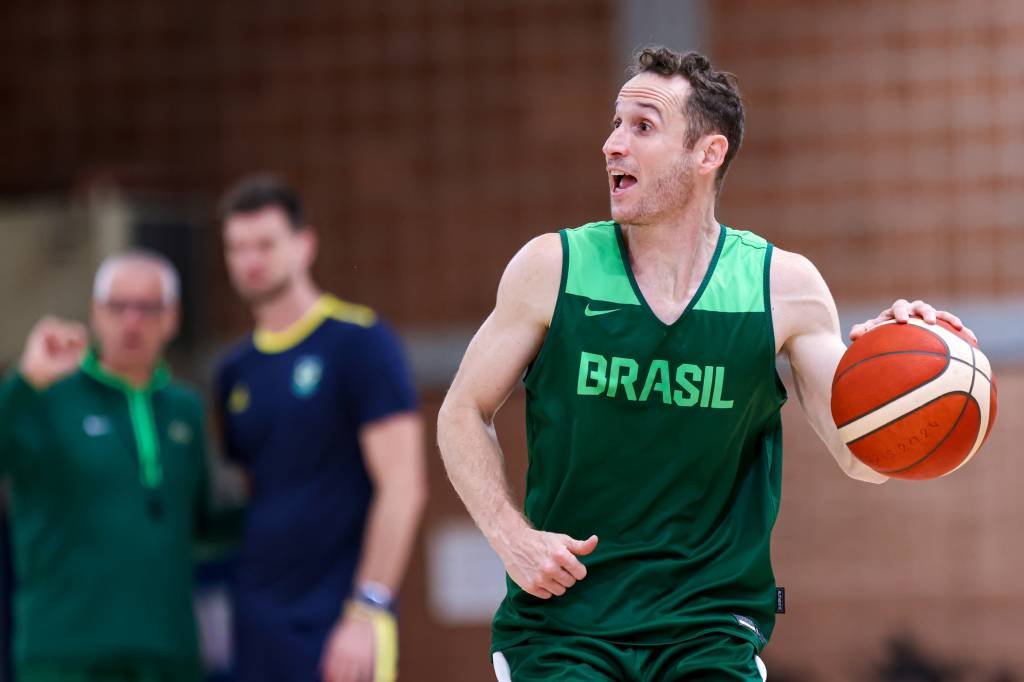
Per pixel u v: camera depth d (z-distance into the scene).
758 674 11.09
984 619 27.73
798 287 11.31
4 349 26.19
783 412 28.25
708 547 11.27
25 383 18.70
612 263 11.24
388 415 19.03
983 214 28.25
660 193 10.98
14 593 21.75
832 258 28.66
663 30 29.19
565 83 29.67
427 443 29.62
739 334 11.08
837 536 28.08
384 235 30.06
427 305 29.97
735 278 11.22
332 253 30.17
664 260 11.20
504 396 11.55
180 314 27.16
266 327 19.84
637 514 11.22
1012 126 28.17
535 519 11.62
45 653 18.84
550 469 11.40
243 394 19.69
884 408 10.84
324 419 19.08
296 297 19.69
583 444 11.16
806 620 28.06
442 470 29.53
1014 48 28.19
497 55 29.88
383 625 18.56
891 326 11.17
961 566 27.84
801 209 28.70
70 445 19.12
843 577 28.02
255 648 19.02
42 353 18.66
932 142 28.42
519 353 11.34
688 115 11.02
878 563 27.97
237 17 30.44
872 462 11.05
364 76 30.14
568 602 11.23
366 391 19.06
